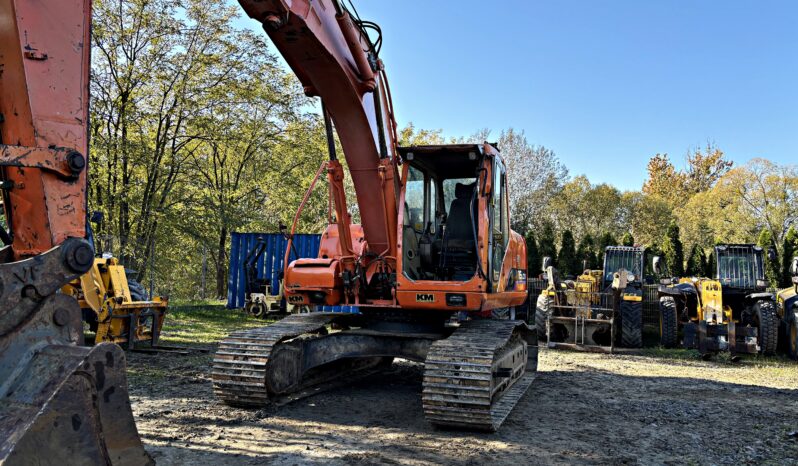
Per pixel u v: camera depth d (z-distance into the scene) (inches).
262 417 227.6
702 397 298.4
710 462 191.5
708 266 1099.9
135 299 411.5
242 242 715.4
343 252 265.9
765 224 1386.6
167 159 773.9
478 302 238.2
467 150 253.0
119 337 365.1
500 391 249.9
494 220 259.1
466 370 209.0
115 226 745.6
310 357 269.4
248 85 783.7
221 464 171.9
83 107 111.1
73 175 106.8
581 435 217.8
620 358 445.1
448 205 295.6
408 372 344.5
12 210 111.7
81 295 339.9
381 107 248.7
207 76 761.0
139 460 101.1
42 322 98.6
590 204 1445.6
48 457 89.4
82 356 95.2
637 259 633.6
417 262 267.3
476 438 208.1
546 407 264.4
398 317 279.1
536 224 1413.6
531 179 1412.4
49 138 106.1
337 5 212.4
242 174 1072.2
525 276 334.6
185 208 780.6
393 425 222.7
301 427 215.6
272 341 241.9
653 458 193.8
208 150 1015.6
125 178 728.3
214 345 418.6
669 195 2249.0
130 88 715.4
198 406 241.6
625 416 251.4
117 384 99.7
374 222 261.1
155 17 719.7
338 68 216.1
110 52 709.3
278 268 694.5
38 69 105.1
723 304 545.0
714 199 1440.7
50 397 90.0
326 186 1007.6
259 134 861.8
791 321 459.2
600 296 527.2
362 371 336.5
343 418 231.3
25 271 95.6
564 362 414.3
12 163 98.7
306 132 927.0
